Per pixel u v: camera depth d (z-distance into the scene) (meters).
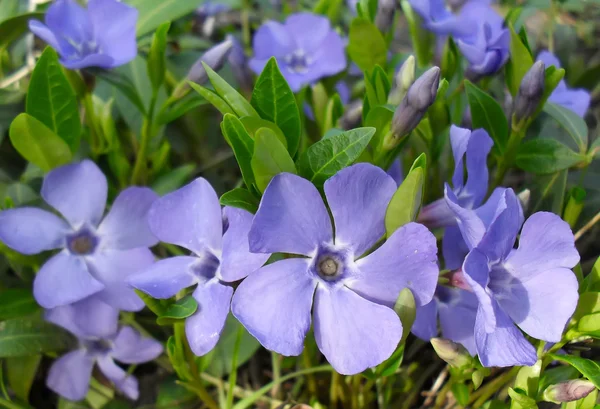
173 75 0.23
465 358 0.16
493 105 0.19
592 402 0.16
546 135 0.22
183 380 0.18
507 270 0.15
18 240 0.18
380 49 0.21
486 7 0.21
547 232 0.15
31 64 0.23
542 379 0.17
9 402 0.19
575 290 0.15
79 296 0.18
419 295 0.15
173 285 0.16
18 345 0.19
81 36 0.20
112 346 0.19
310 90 0.23
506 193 0.15
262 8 0.30
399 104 0.17
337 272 0.16
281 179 0.15
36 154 0.19
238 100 0.16
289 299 0.15
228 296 0.16
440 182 0.21
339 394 0.19
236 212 0.16
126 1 0.22
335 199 0.15
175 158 0.24
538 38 0.27
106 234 0.19
